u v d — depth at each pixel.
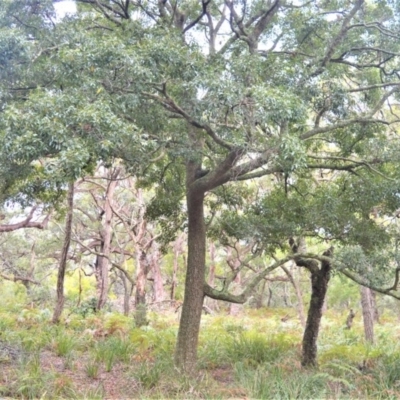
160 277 25.47
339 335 16.64
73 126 5.45
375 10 8.77
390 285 8.86
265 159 6.86
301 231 8.93
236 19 8.80
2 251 24.30
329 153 9.95
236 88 6.35
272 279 20.11
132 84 6.36
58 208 13.41
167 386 7.82
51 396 6.88
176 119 8.12
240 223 9.45
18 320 15.27
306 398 6.99
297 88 7.20
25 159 5.35
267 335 13.61
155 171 11.02
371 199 8.70
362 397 7.39
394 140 9.12
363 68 9.32
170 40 6.71
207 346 11.09
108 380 8.34
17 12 7.38
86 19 8.70
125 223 19.44
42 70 6.69
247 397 7.04
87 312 18.77
